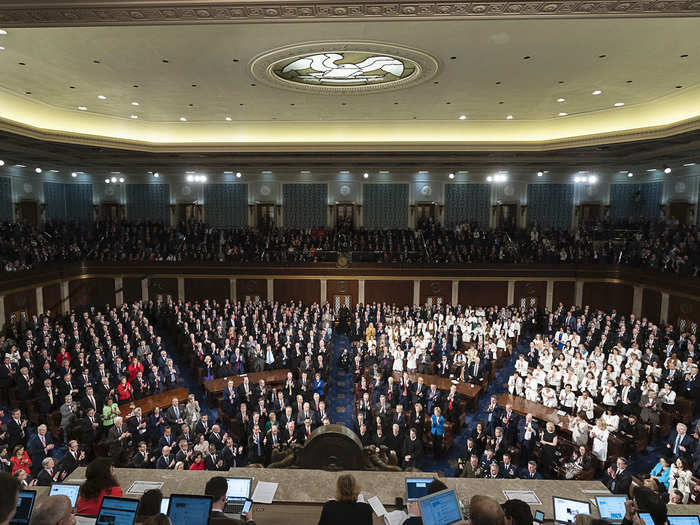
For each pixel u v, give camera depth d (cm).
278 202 3050
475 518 310
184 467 1050
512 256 2734
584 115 1903
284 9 713
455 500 462
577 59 1234
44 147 2025
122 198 3077
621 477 1067
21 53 1196
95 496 466
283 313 2353
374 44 1124
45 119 1844
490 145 2072
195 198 3072
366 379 1728
